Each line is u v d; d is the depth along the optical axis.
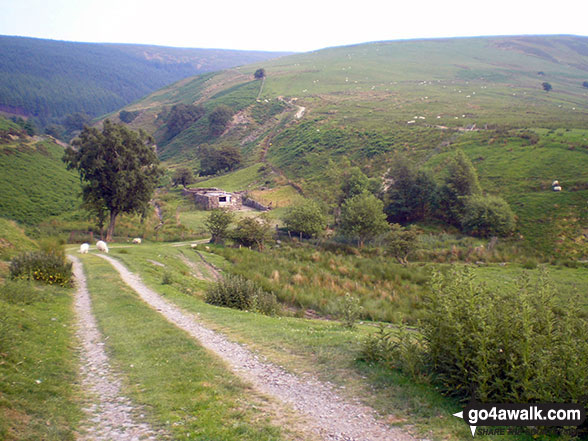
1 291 12.95
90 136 45.84
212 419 6.54
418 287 27.25
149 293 18.31
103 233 50.31
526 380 6.14
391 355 8.70
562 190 44.16
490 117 87.94
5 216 50.97
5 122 91.75
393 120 96.56
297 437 6.05
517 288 7.64
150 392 7.56
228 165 105.12
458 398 7.09
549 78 173.12
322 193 66.81
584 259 33.47
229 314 14.48
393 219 52.03
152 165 51.38
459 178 47.50
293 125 116.88
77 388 7.71
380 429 6.30
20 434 5.41
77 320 12.98
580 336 6.30
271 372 8.77
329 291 25.48
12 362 7.84
